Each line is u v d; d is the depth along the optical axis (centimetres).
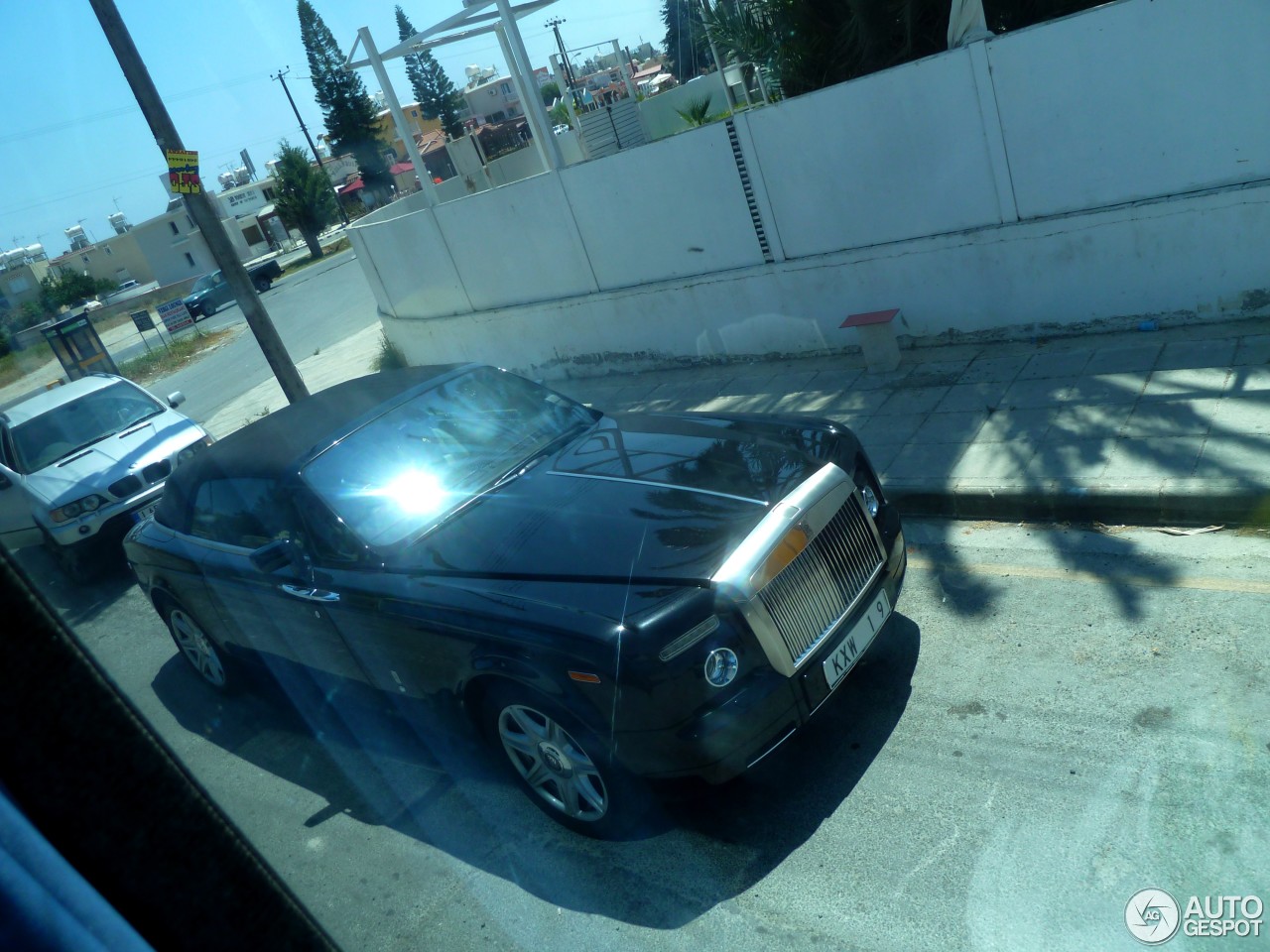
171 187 956
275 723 529
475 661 344
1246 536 425
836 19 805
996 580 450
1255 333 575
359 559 410
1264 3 524
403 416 470
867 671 408
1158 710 335
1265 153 554
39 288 5181
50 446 904
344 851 400
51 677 118
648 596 321
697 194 794
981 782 327
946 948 270
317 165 5481
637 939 308
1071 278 644
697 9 893
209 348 2594
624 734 313
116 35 885
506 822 389
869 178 698
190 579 513
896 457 577
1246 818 282
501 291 1011
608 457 430
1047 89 604
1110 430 522
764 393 748
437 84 7031
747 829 341
